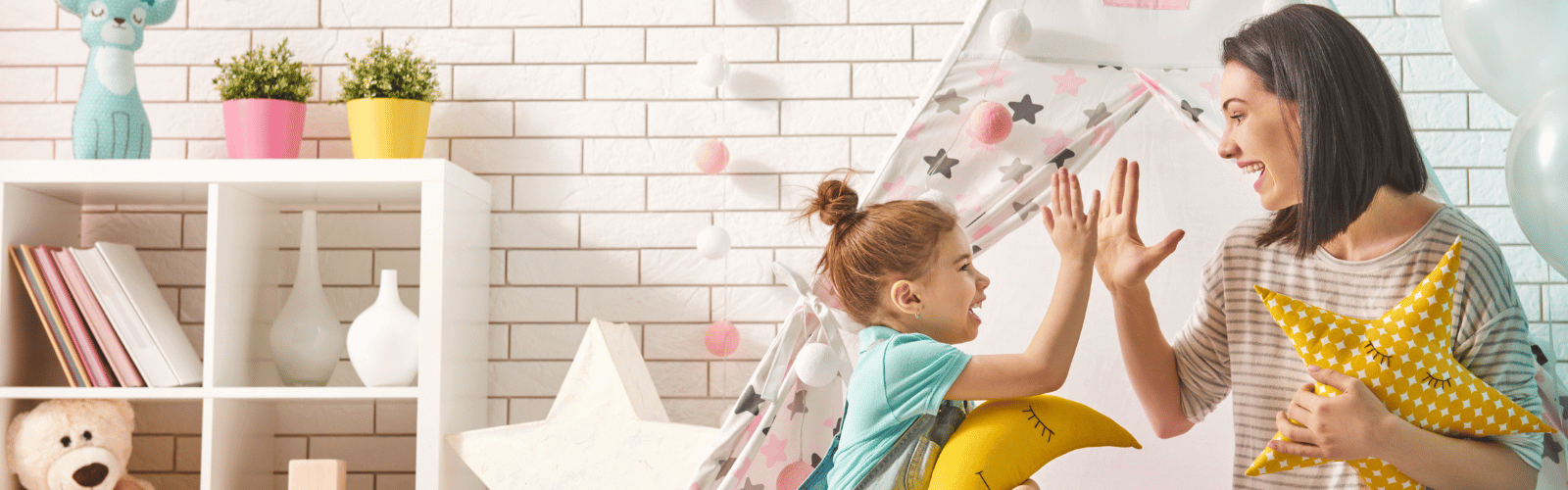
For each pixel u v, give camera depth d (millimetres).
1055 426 1027
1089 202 1424
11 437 1579
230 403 1636
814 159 1908
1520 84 1218
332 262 1907
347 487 1884
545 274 1909
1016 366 1041
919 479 1037
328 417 1892
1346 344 966
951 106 1376
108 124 1665
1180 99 1351
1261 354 1175
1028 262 1462
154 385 1600
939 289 1136
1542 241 1109
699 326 1896
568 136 1925
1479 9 1217
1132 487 1394
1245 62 1074
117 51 1695
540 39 1938
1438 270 961
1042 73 1375
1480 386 929
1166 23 1362
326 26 1934
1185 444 1385
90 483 1570
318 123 1919
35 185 1622
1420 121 1900
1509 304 985
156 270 1893
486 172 1919
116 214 1894
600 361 1614
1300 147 1019
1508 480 941
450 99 1927
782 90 1921
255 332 1748
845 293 1206
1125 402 1401
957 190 1386
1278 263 1165
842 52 1922
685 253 1906
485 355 1866
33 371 1668
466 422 1735
